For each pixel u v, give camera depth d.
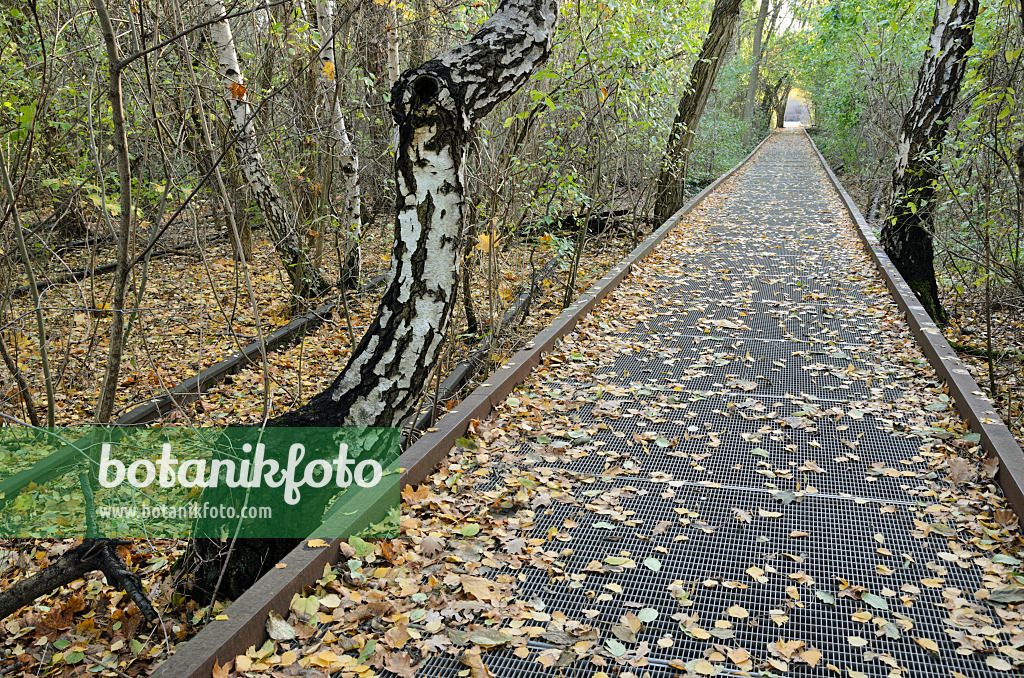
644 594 2.77
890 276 7.22
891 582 2.79
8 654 3.01
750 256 9.10
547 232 8.21
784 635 2.51
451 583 2.80
